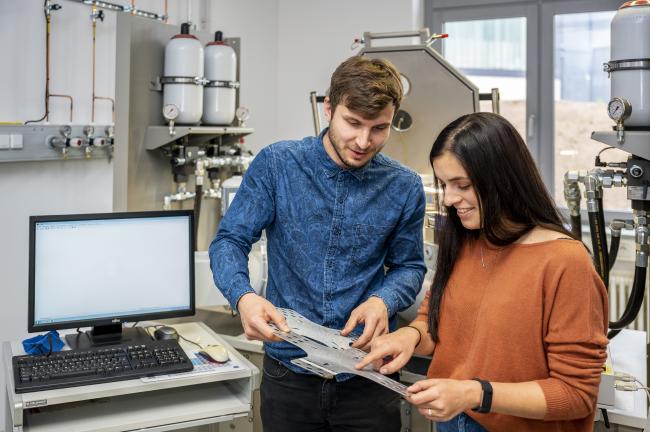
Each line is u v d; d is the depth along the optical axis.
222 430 2.29
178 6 3.18
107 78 2.79
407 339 1.35
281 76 4.02
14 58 2.38
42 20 2.47
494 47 3.76
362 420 1.58
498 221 1.21
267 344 1.64
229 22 3.56
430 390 1.12
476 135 1.19
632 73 1.63
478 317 1.25
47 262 1.81
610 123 3.54
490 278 1.25
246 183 1.60
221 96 2.60
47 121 2.48
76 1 2.60
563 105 3.64
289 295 1.60
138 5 2.90
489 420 1.24
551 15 3.58
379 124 1.41
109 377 1.62
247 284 1.48
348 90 1.37
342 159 1.48
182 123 2.47
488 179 1.19
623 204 3.51
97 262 1.87
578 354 1.14
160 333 1.95
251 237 1.60
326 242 1.57
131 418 1.64
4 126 2.24
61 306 1.83
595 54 3.53
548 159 3.69
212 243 1.62
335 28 3.84
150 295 1.94
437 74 2.31
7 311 2.42
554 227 1.22
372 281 1.64
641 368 1.85
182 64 2.40
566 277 1.15
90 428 1.58
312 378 1.56
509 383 1.17
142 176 2.43
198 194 2.57
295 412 1.59
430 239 2.13
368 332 1.41
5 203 2.38
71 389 1.58
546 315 1.17
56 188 2.56
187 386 1.85
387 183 1.58
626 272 3.22
